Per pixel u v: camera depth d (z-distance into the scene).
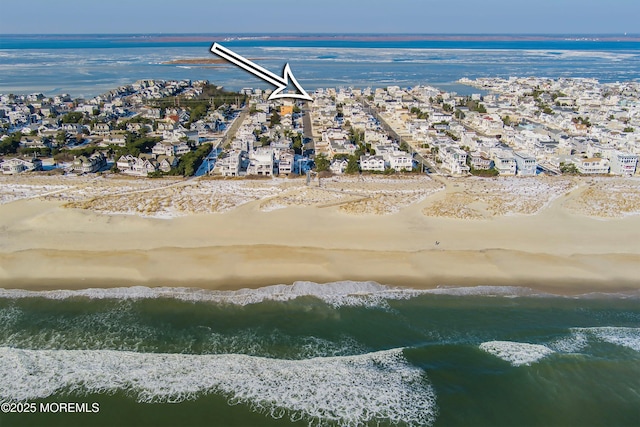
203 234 100.62
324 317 76.62
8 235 99.31
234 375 65.06
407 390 63.47
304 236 100.12
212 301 79.50
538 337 73.06
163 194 123.62
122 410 59.72
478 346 71.06
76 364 66.56
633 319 77.19
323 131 198.38
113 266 88.19
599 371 66.62
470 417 59.88
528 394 63.16
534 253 94.62
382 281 85.31
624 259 93.00
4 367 65.62
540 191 128.62
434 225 105.94
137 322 74.88
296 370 66.19
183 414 59.22
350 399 61.91
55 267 87.88
